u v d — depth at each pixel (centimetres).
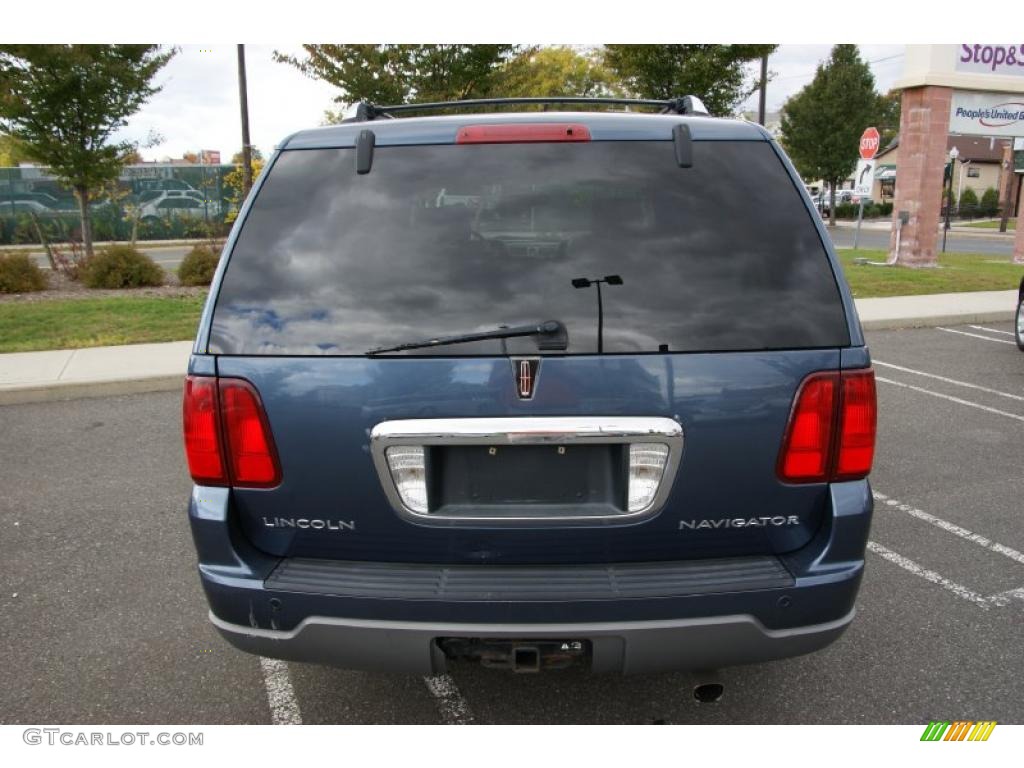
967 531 438
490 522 221
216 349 221
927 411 682
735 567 226
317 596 218
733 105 1501
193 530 228
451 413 214
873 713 285
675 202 227
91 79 1300
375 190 230
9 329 980
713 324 217
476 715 285
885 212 5181
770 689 299
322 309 220
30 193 2656
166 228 2831
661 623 215
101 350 884
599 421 214
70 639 337
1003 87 1645
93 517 468
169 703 293
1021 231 1964
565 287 218
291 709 290
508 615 215
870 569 394
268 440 220
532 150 233
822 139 3934
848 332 221
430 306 217
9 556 417
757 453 219
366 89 1266
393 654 220
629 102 321
